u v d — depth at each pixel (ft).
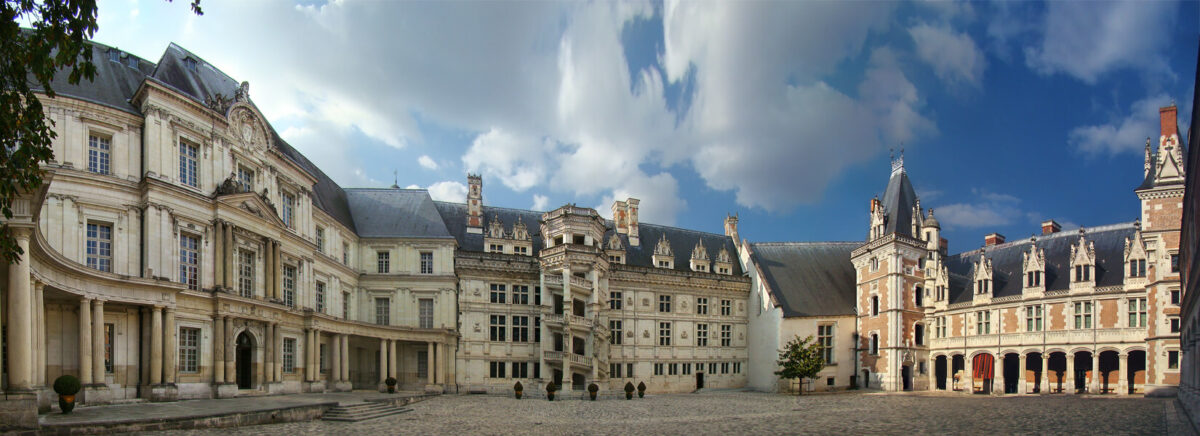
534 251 234.58
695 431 103.19
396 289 203.10
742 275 262.67
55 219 114.42
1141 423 102.99
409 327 190.70
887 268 234.58
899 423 110.83
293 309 155.22
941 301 232.53
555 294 215.10
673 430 104.94
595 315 208.95
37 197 76.13
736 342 254.88
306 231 169.89
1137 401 151.53
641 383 202.28
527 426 109.40
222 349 133.08
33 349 90.27
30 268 84.58
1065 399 163.73
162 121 128.06
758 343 251.80
